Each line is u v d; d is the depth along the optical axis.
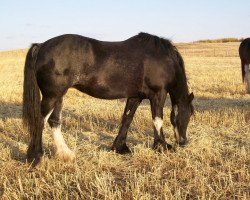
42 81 6.18
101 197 5.10
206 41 78.06
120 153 7.24
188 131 8.96
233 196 5.07
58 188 5.36
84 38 6.44
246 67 16.16
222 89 17.77
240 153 6.88
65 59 6.14
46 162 6.48
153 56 6.91
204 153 6.99
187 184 5.53
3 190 5.42
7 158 6.85
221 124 9.85
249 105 12.52
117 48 6.70
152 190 5.30
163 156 6.78
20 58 52.66
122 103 13.96
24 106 6.25
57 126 6.61
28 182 5.53
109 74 6.57
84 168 6.28
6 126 9.79
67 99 15.40
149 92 7.07
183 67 7.48
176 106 7.58
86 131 9.25
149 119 10.21
